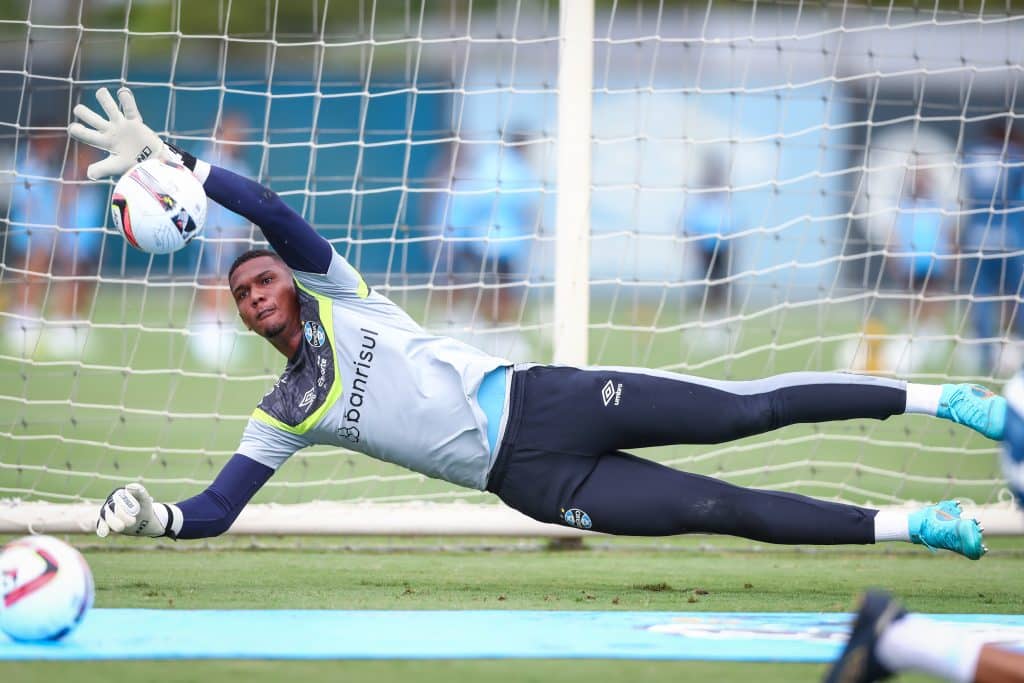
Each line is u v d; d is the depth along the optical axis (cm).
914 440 3375
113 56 5709
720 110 6119
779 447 3247
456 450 1555
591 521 1555
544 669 1198
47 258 5234
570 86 2256
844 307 6056
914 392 1572
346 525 2114
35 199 4338
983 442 3356
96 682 1123
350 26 6322
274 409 1573
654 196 6134
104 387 3956
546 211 5416
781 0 2636
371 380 1552
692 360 4588
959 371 4419
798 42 5975
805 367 4441
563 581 1844
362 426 1559
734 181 6144
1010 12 2608
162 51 5994
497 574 1906
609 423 1537
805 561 2072
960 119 2647
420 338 1577
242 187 1538
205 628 1380
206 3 6194
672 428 1538
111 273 6412
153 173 1530
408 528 2122
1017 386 1066
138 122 1563
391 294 5944
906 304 5416
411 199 6169
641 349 4850
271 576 1842
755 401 1549
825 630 1426
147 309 5806
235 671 1170
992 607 1670
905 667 970
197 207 1540
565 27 2261
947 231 4809
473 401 1548
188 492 2577
